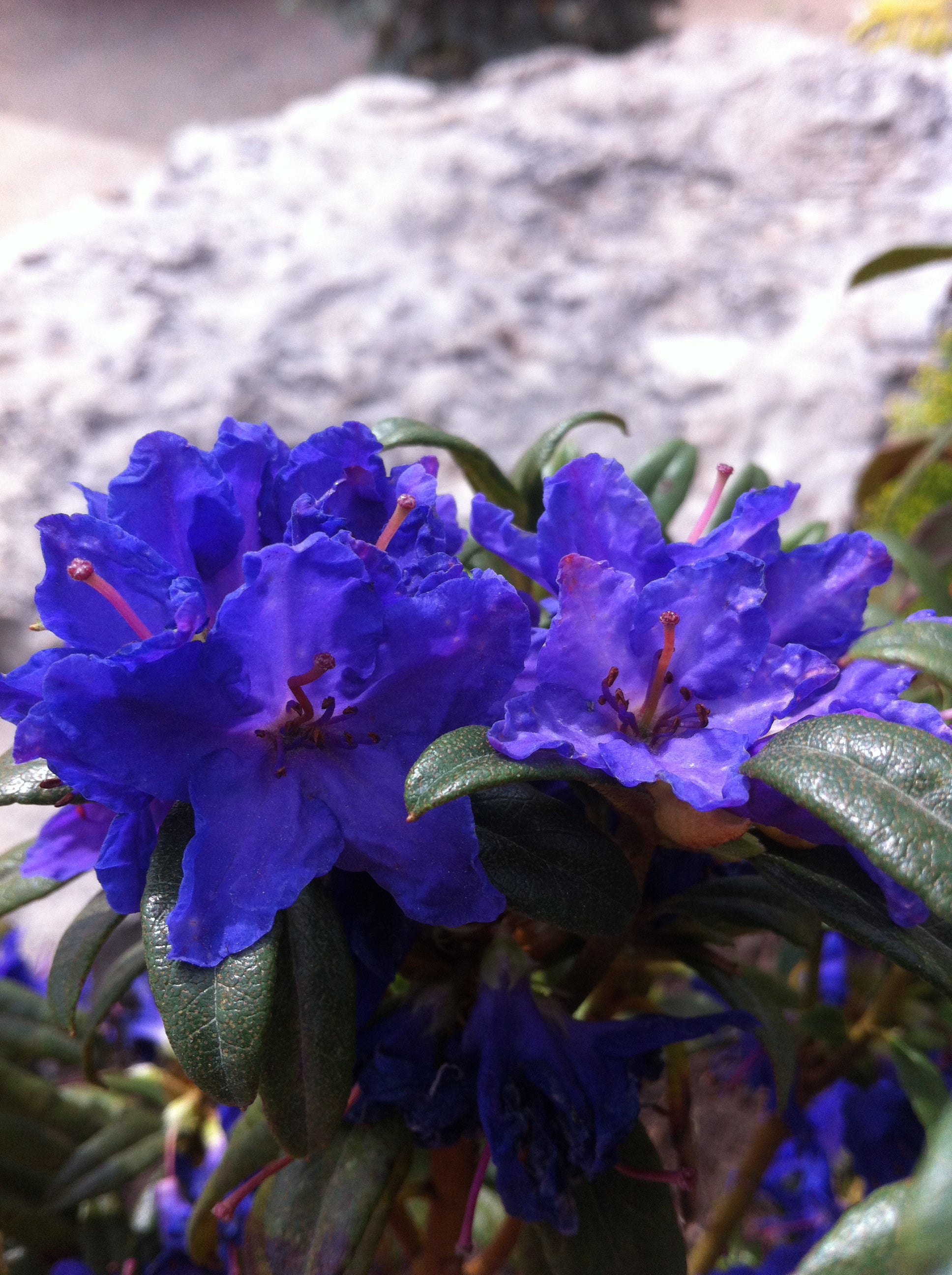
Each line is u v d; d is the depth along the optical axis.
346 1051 0.13
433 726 0.13
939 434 0.27
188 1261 0.23
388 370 0.56
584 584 0.12
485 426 0.55
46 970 0.30
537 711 0.12
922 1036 0.23
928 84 0.68
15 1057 0.24
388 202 0.63
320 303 0.58
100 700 0.11
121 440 0.53
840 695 0.13
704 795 0.12
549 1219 0.14
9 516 0.51
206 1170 0.24
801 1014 0.21
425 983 0.15
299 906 0.13
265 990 0.12
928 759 0.11
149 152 1.24
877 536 0.21
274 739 0.13
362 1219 0.14
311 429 0.55
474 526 0.14
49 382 0.55
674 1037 0.14
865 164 0.65
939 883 0.10
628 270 0.60
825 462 0.52
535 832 0.14
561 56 0.74
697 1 1.55
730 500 0.21
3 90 1.35
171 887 0.12
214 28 1.53
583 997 0.16
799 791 0.11
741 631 0.13
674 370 0.57
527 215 0.63
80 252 0.61
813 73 0.69
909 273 0.58
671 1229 0.15
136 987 0.25
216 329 0.57
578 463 0.14
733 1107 0.33
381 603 0.12
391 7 1.17
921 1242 0.07
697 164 0.66
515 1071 0.14
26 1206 0.24
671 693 0.13
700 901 0.16
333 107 0.70
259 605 0.12
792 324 0.58
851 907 0.13
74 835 0.15
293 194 0.64
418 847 0.12
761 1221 0.30
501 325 0.58
